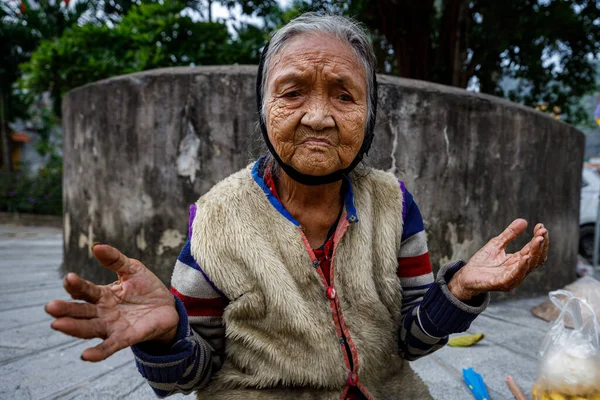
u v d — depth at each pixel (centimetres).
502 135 341
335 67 86
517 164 351
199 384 100
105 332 71
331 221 101
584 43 627
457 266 96
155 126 323
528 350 239
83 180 378
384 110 303
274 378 96
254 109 307
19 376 203
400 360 110
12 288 376
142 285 79
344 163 90
